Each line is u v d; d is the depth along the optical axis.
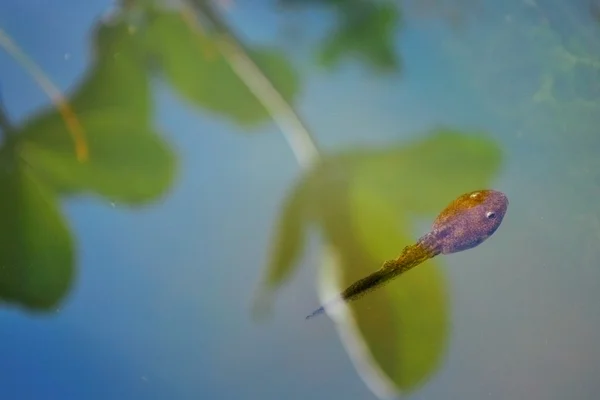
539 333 0.26
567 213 0.27
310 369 0.26
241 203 0.27
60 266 0.25
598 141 0.27
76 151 0.26
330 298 0.26
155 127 0.26
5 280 0.25
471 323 0.26
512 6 0.29
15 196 0.25
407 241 0.26
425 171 0.26
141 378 0.26
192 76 0.27
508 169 0.27
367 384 0.26
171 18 0.27
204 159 0.27
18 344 0.26
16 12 0.27
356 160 0.26
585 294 0.27
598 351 0.26
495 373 0.26
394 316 0.26
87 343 0.26
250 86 0.27
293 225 0.26
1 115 0.26
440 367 0.26
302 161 0.27
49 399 0.25
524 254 0.27
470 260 0.27
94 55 0.27
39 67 0.27
